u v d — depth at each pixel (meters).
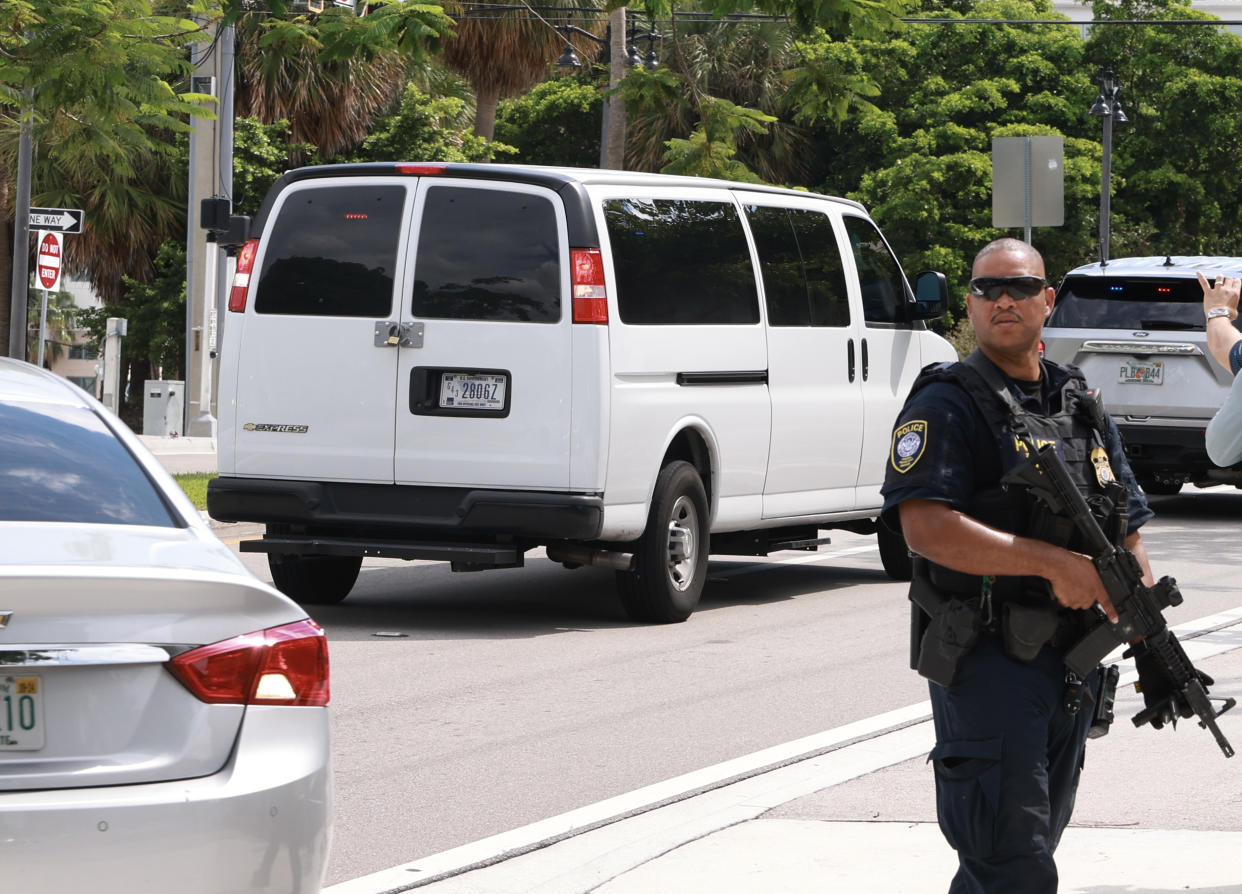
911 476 5.43
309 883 5.29
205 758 5.11
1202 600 15.41
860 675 11.90
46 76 18.36
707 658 12.48
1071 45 65.00
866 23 20.27
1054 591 5.33
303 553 13.36
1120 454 5.79
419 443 13.09
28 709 4.92
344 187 13.47
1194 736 10.01
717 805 8.52
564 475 12.80
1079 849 7.64
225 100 33.97
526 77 52.88
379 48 19.88
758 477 14.59
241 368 13.59
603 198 13.11
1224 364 7.16
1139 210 64.25
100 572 5.00
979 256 5.64
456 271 13.12
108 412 6.32
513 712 10.66
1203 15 64.69
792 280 15.03
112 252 45.97
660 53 57.62
